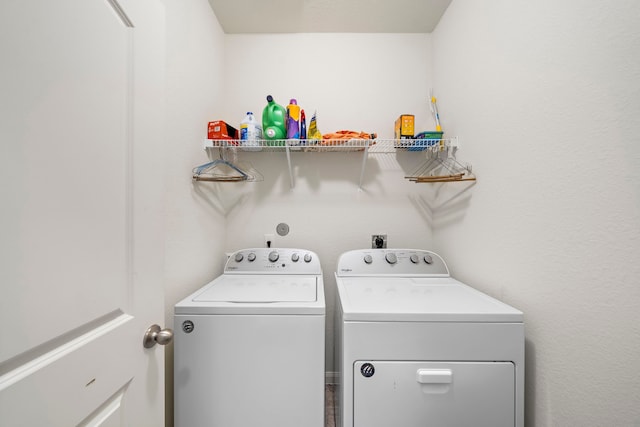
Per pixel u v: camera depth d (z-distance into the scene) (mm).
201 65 1524
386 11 1739
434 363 956
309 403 1062
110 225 648
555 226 898
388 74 1950
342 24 1863
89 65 584
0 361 419
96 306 604
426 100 1946
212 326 1064
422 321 962
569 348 849
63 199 527
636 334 674
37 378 475
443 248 1769
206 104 1598
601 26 742
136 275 733
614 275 721
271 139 1589
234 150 1855
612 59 715
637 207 668
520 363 942
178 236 1257
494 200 1227
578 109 812
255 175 1930
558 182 885
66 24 529
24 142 456
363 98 1948
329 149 1861
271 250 1710
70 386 536
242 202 1930
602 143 745
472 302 1097
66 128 532
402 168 1945
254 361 1062
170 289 1183
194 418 1056
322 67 1948
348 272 1604
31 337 464
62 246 525
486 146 1285
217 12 1727
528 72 1011
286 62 1947
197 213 1465
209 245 1627
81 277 566
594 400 773
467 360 953
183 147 1311
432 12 1748
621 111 697
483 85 1309
